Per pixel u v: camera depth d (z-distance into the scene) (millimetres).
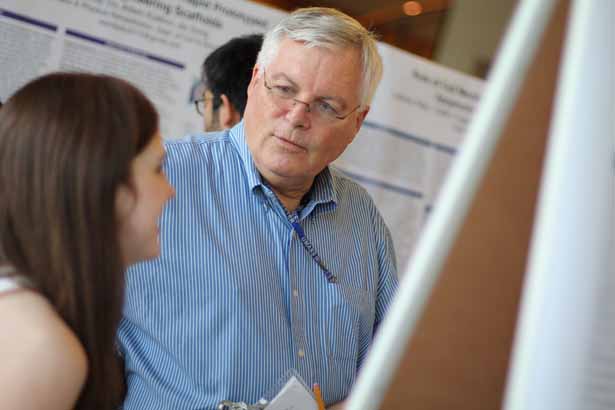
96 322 1322
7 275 1286
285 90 2266
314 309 2350
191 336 2137
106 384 1380
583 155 829
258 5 3342
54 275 1285
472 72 5949
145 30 3139
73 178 1279
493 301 976
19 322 1247
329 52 2271
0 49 2895
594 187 827
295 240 2367
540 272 823
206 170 2303
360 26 2414
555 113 873
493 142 864
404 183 3777
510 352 986
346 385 2387
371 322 2527
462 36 5926
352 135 2496
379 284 2645
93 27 3049
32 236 1284
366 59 2385
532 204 976
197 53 3219
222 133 2480
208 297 2160
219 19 3262
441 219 861
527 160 966
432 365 956
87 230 1284
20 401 1200
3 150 1303
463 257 950
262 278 2246
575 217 821
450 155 3908
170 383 2127
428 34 5957
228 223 2262
